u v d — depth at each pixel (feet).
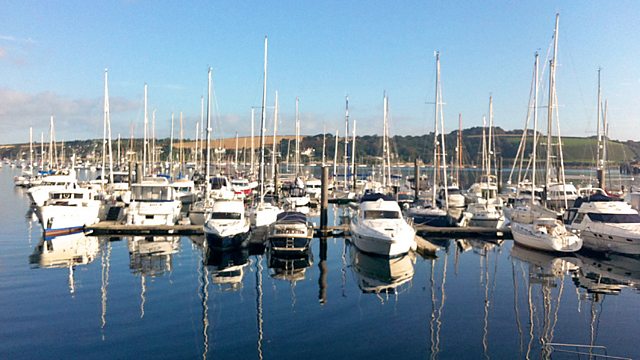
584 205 98.78
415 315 55.57
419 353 44.78
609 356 44.45
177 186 172.45
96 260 82.12
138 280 69.26
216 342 46.78
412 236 88.22
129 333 48.70
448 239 113.80
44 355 43.19
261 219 107.86
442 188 171.32
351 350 45.37
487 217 127.03
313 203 191.93
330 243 104.53
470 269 80.18
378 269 79.66
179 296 61.87
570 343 47.44
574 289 67.26
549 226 96.48
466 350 45.55
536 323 53.06
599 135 171.53
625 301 61.62
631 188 176.55
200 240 103.45
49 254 86.02
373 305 59.21
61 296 60.70
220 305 58.34
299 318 54.08
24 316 53.11
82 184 172.96
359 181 242.58
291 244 87.76
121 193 166.91
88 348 44.86
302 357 43.65
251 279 71.56
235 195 167.02
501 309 58.03
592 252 93.09
